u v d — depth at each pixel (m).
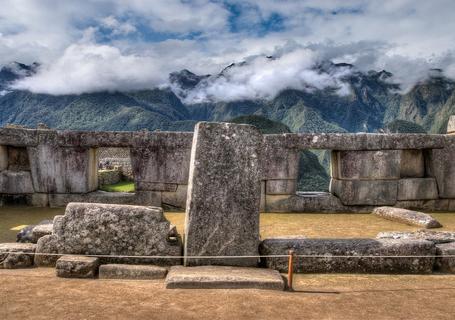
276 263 5.98
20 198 11.12
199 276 5.25
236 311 4.45
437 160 11.19
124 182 21.77
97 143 10.91
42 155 10.95
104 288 5.12
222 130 6.05
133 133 10.95
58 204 11.02
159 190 11.02
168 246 5.95
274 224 9.45
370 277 5.84
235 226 5.91
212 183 5.93
